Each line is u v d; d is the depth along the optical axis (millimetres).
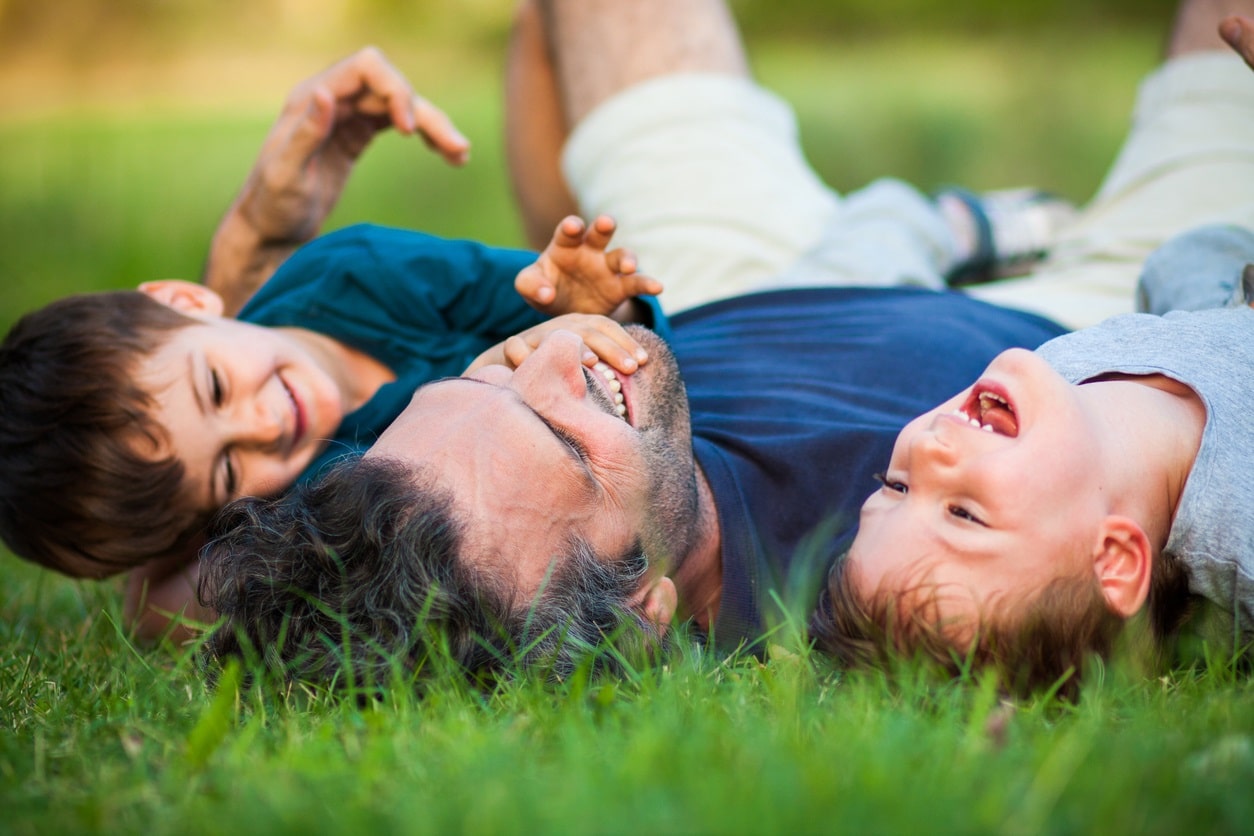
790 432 2184
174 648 2004
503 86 3746
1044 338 2508
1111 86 9883
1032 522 1682
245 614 1783
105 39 15906
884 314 2492
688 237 3092
